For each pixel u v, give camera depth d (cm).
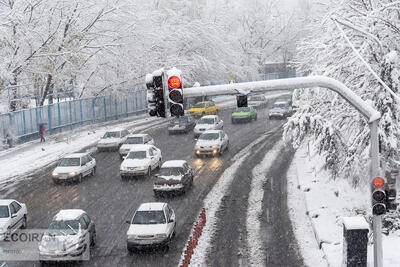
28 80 4369
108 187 2670
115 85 5125
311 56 2462
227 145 3641
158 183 2447
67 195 2530
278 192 2547
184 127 4400
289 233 1939
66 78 4588
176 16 6219
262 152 3575
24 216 2066
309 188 2525
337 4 2366
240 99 920
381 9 1952
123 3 4716
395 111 1941
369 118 980
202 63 6225
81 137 4322
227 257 1692
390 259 1505
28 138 4075
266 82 923
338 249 1691
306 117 2223
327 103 2309
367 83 2094
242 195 2494
